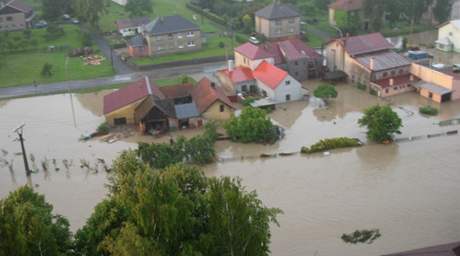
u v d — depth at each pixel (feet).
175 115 212.23
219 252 99.81
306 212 151.02
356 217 147.95
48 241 94.79
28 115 232.53
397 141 193.98
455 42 299.38
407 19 357.82
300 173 174.50
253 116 200.44
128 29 345.10
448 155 181.57
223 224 97.40
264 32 328.29
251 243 100.53
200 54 305.53
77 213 155.94
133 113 217.77
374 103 233.14
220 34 344.49
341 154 186.19
